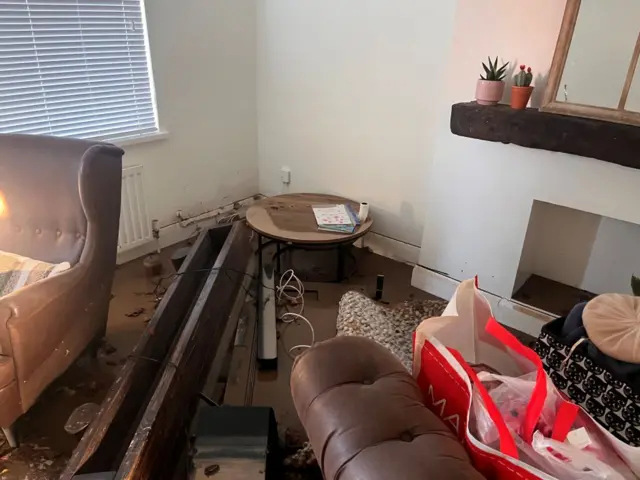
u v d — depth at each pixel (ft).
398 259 10.14
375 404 3.10
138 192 9.31
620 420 4.36
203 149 10.68
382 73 9.23
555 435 2.98
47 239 6.46
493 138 7.07
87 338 6.51
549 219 8.25
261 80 11.26
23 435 5.71
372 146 9.87
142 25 8.91
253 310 7.76
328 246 8.92
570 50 6.35
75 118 8.41
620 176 6.32
